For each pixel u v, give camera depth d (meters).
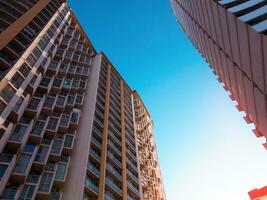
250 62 11.60
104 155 36.34
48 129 31.59
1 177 21.62
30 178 25.11
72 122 36.66
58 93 39.03
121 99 61.00
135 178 42.53
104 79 58.59
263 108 13.27
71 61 49.72
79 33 61.00
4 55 28.70
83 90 45.03
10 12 34.94
